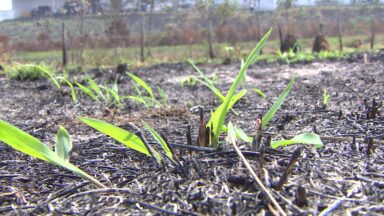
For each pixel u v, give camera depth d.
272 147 1.68
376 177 1.44
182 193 1.34
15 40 16.16
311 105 3.24
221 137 1.98
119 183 1.48
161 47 13.98
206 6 15.12
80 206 1.32
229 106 1.85
